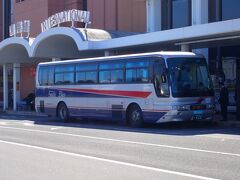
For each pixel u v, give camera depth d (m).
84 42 29.56
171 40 24.56
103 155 13.14
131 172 10.60
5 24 55.25
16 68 41.53
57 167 11.41
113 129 21.08
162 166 11.26
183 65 20.70
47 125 24.53
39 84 29.14
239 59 26.66
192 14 27.95
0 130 21.44
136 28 34.31
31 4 46.94
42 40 33.06
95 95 24.38
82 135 18.58
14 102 41.22
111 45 28.42
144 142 15.79
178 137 17.09
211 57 28.34
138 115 21.77
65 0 44.59
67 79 26.64
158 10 31.88
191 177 9.91
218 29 21.72
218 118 23.70
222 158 12.17
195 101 20.64
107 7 37.34
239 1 26.59
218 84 26.91
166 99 20.30
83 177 10.17
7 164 11.94
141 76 21.45
